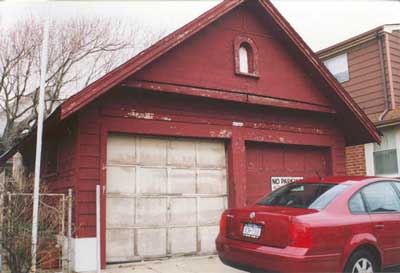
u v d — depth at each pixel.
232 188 9.02
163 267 7.42
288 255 4.97
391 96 13.70
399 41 14.35
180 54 8.56
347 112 10.63
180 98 8.63
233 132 9.23
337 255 5.18
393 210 6.07
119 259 7.74
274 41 10.04
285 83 9.96
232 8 8.98
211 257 8.41
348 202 5.62
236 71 9.27
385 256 5.69
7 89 17.28
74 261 7.12
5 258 6.00
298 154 10.44
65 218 7.55
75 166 7.50
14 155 13.83
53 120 7.48
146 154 8.28
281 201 6.08
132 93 8.10
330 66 15.97
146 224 8.09
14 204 6.20
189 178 8.70
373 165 13.04
